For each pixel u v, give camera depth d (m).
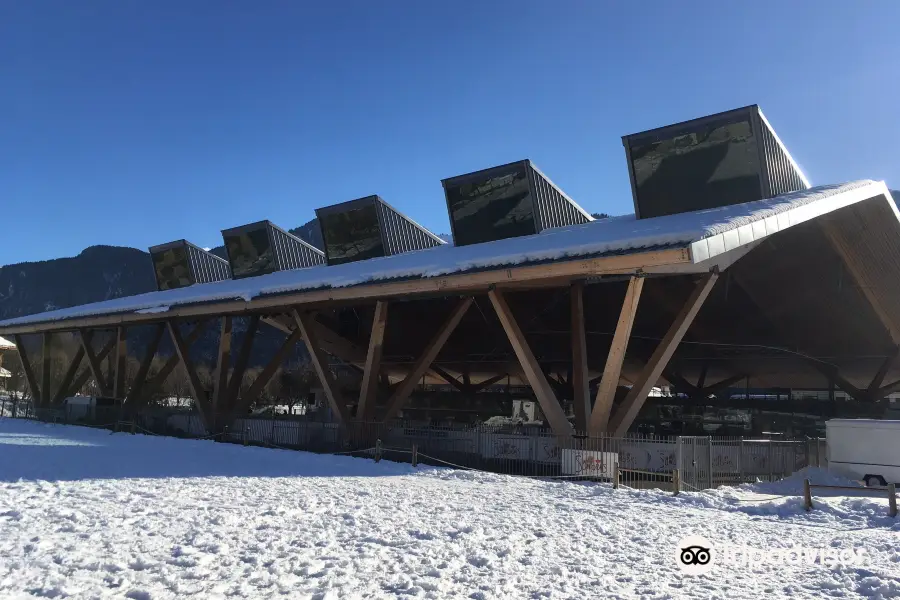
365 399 28.20
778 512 14.48
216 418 33.53
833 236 27.11
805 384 41.97
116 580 7.45
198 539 9.64
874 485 19.72
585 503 14.94
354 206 36.41
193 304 33.94
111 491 14.30
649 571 8.86
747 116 24.38
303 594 7.17
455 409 45.03
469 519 12.30
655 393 53.81
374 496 14.80
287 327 40.44
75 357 52.41
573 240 22.42
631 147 27.31
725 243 18.50
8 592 6.94
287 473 18.97
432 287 23.75
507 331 23.48
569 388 41.12
